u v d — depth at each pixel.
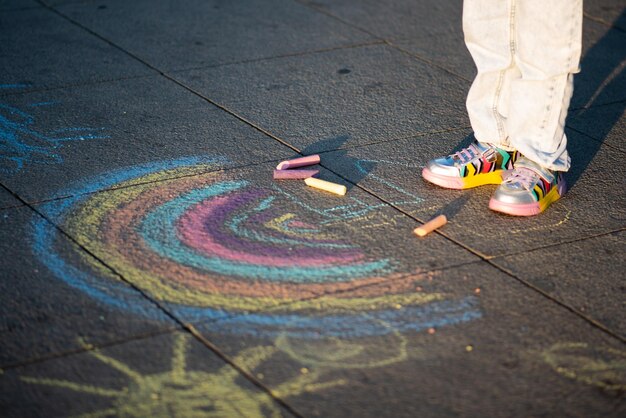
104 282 2.88
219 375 2.65
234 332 2.76
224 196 3.20
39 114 3.56
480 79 3.20
